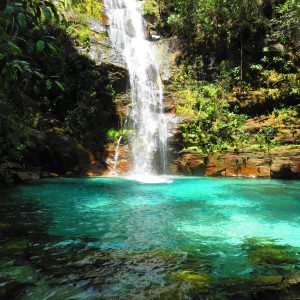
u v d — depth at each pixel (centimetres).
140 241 545
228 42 1791
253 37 1759
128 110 1620
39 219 675
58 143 1338
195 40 1891
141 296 355
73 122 1488
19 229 599
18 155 1158
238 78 1712
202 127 1573
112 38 1897
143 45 2005
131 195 959
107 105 1602
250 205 833
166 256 476
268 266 441
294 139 1466
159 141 1533
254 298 348
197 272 420
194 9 1909
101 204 832
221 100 1683
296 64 1714
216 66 1822
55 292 364
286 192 1020
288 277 393
